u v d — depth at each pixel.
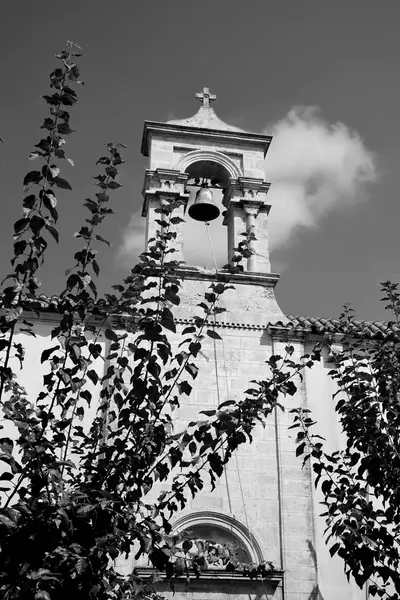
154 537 8.88
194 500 15.01
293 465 15.75
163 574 13.85
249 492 15.34
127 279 10.62
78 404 15.42
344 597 14.67
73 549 8.08
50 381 9.81
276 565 14.73
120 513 8.67
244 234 10.95
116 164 10.36
